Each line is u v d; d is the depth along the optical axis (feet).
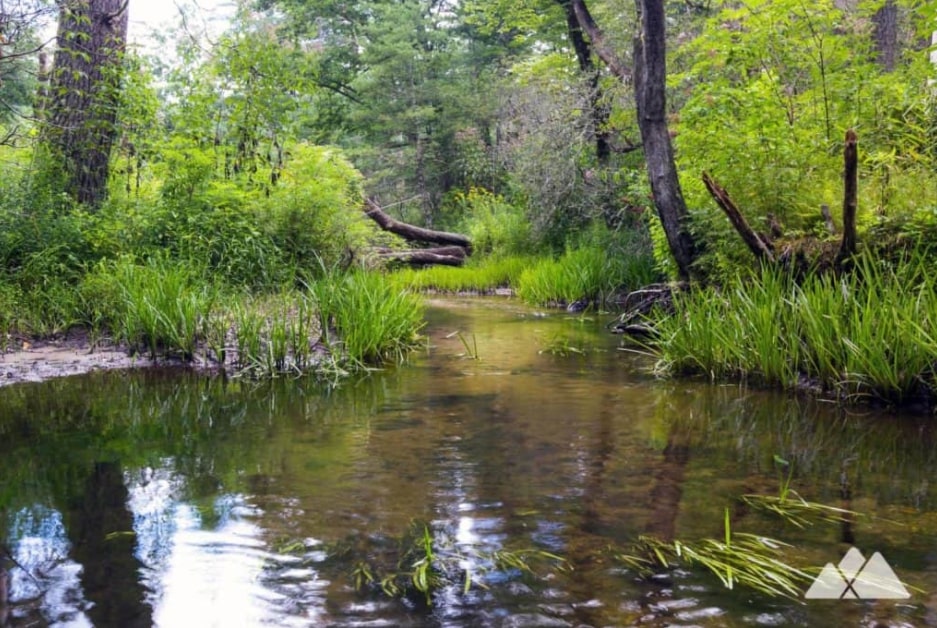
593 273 38.91
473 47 104.27
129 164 33.17
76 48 30.22
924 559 7.98
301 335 20.58
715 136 23.85
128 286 23.02
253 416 14.69
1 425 13.84
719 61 28.07
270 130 34.94
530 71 53.47
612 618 6.72
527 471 11.03
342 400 16.17
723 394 16.74
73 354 21.39
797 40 25.73
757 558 7.94
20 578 7.50
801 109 25.58
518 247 56.90
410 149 99.09
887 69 37.50
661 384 17.97
